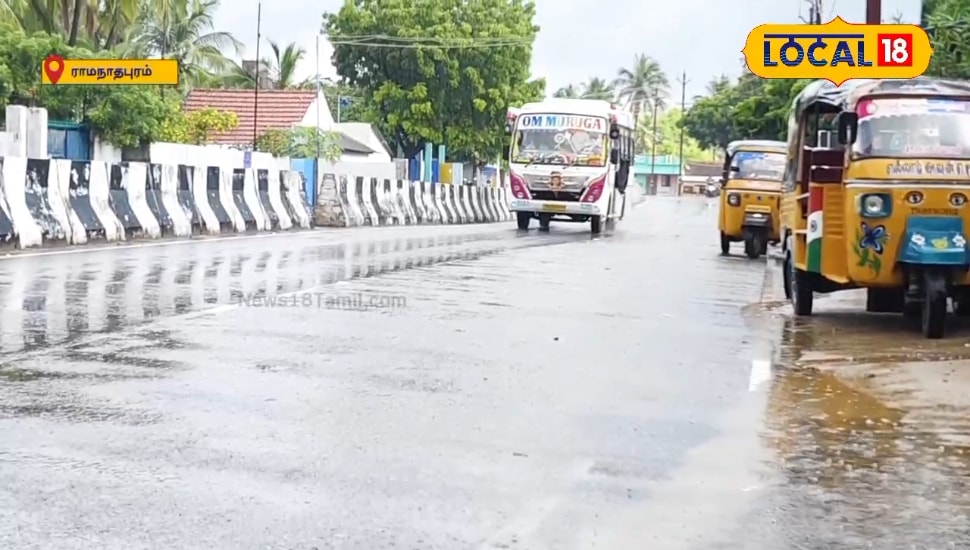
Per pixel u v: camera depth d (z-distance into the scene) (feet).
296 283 44.57
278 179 86.53
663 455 20.38
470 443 20.65
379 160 175.52
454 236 83.87
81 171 61.11
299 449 19.80
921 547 15.76
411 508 16.79
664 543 15.70
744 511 17.24
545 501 17.38
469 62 175.52
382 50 173.88
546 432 21.67
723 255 75.56
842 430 22.79
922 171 34.99
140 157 106.42
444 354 29.71
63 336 30.27
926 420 23.80
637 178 386.93
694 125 264.93
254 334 31.65
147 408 22.35
